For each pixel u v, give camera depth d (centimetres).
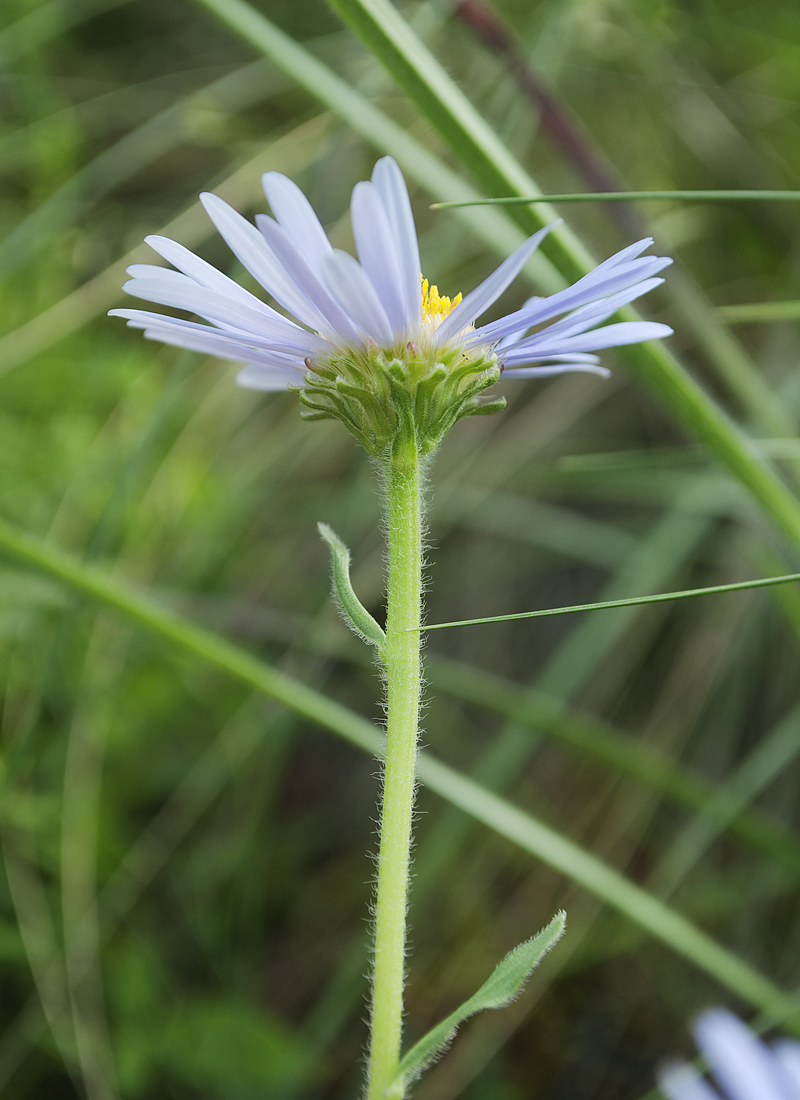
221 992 41
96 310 44
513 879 45
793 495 36
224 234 25
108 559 42
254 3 53
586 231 49
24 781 38
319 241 26
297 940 45
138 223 50
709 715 46
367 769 50
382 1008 24
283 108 53
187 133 49
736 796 38
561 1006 43
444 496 49
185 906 42
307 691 31
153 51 56
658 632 48
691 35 53
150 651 41
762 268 51
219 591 46
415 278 25
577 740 37
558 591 52
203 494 44
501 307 50
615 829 45
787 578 26
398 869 24
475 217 33
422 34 42
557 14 44
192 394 46
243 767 45
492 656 51
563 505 54
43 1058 38
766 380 47
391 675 25
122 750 42
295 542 50
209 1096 36
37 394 43
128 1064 36
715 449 30
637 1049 41
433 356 25
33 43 48
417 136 46
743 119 52
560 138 33
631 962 43
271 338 25
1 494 41
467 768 48
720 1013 24
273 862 47
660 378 30
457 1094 40
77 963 36
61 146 46
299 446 49
